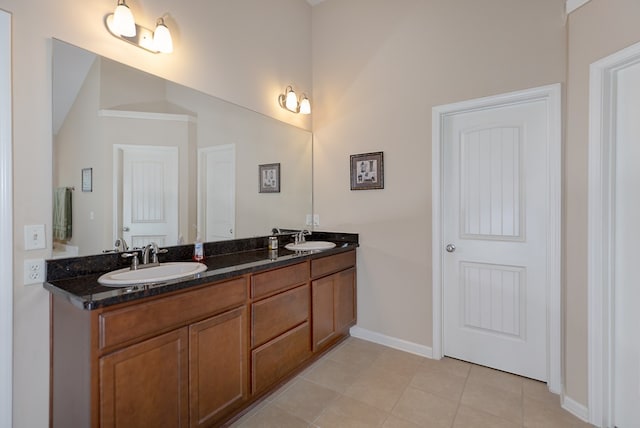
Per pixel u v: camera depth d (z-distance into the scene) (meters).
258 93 2.55
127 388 1.26
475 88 2.26
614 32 1.56
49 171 1.45
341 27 2.93
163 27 1.79
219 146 2.26
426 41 2.47
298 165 2.95
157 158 1.89
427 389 2.06
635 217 1.57
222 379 1.64
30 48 1.38
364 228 2.79
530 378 2.17
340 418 1.79
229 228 2.33
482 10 2.24
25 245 1.38
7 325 1.33
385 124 2.67
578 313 1.78
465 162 2.39
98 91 1.62
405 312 2.60
